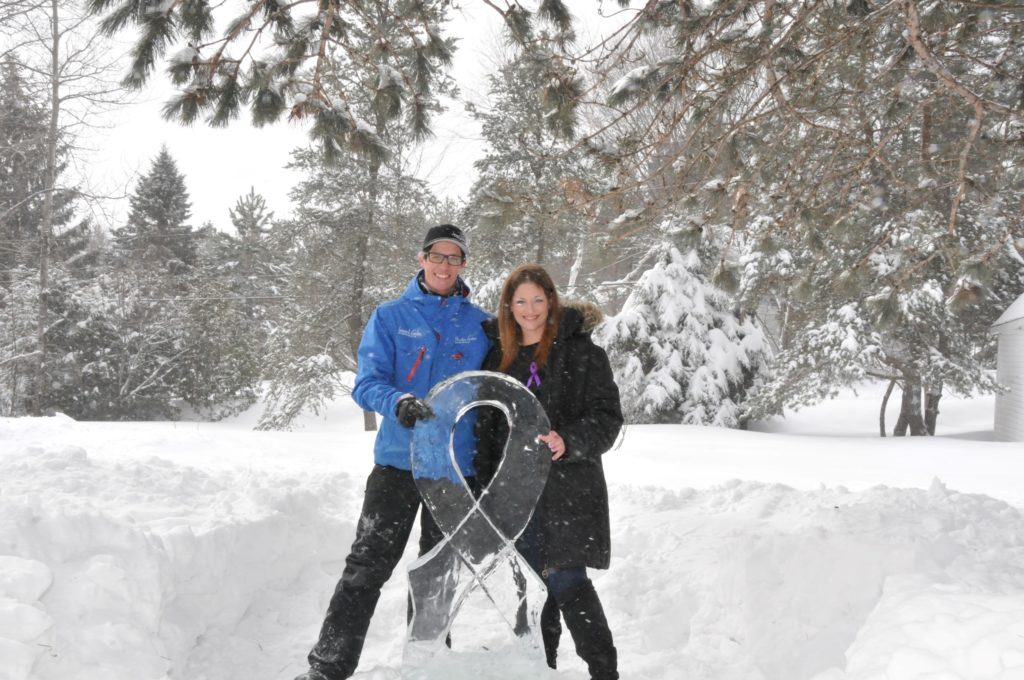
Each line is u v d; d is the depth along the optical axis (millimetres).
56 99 18453
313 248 22375
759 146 4898
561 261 24641
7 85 18578
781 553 3832
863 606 3367
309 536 4547
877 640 2457
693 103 4469
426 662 2961
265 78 4258
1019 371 21266
